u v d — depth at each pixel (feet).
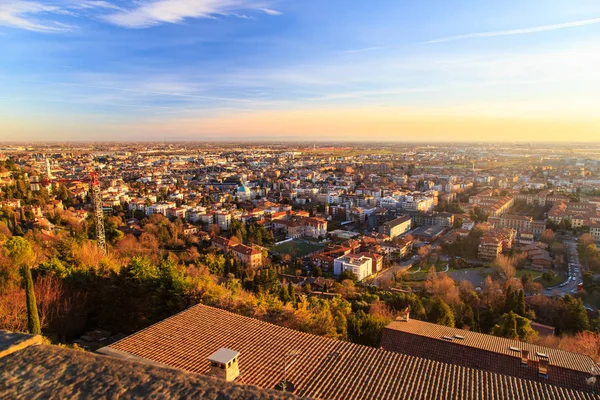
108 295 254.06
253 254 557.33
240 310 224.94
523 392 121.80
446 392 119.44
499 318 358.02
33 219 628.69
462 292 420.36
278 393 41.45
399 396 116.16
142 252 520.42
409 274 545.03
